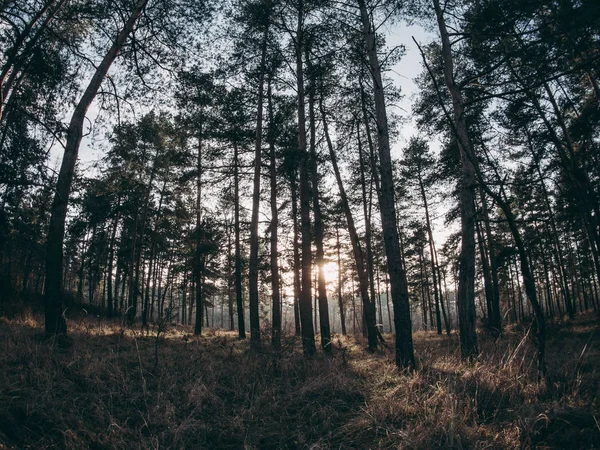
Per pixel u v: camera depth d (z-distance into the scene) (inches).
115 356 276.7
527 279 226.2
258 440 169.2
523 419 161.0
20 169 375.9
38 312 607.8
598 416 156.6
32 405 171.3
